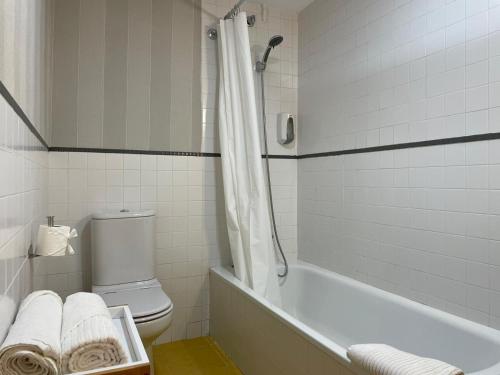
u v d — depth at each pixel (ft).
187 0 7.88
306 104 8.75
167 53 7.69
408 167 5.98
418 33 5.83
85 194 7.04
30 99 3.62
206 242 8.11
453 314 5.25
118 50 7.26
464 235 5.10
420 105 5.78
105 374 2.41
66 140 6.89
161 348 7.55
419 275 5.79
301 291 8.25
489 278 4.79
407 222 6.00
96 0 7.08
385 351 3.59
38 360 2.25
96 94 7.10
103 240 6.60
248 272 6.98
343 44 7.53
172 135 7.77
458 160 5.18
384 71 6.48
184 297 7.95
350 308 6.87
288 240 8.98
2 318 2.33
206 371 6.64
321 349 4.36
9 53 2.43
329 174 7.92
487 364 4.51
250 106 6.95
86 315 2.92
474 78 4.98
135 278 6.81
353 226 7.22
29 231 3.63
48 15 5.90
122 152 7.33
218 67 8.13
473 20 5.00
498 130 4.69
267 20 8.75
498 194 4.69
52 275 6.82
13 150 2.61
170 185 7.76
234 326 6.91
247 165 7.12
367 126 6.87
